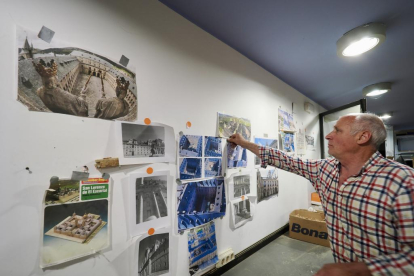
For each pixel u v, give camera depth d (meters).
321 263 1.70
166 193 1.15
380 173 0.73
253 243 1.86
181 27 1.31
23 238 0.70
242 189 1.71
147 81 1.10
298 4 1.23
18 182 0.70
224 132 1.57
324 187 0.97
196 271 1.28
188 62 1.34
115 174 0.95
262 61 1.98
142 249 1.02
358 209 0.75
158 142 1.12
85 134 0.86
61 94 0.80
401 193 0.65
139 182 1.03
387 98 3.25
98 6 0.93
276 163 1.28
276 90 2.32
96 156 0.89
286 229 2.39
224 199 1.52
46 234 0.75
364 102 2.38
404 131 6.49
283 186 2.37
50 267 0.76
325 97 3.15
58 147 0.79
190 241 1.26
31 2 0.75
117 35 0.99
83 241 0.83
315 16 1.35
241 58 1.82
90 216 0.86
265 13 1.31
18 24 0.72
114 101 0.96
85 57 0.88
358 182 0.78
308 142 3.01
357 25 1.45
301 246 2.02
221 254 1.48
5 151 0.68
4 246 0.67
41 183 0.75
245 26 1.45
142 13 1.10
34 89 0.74
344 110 2.86
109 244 0.91
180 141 1.25
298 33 1.54
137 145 1.03
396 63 2.01
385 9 1.28
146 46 1.11
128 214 0.98
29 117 0.73
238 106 1.75
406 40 1.61
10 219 0.68
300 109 2.86
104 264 0.89
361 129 0.82
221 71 1.60
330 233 0.90
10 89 0.70
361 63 2.02
